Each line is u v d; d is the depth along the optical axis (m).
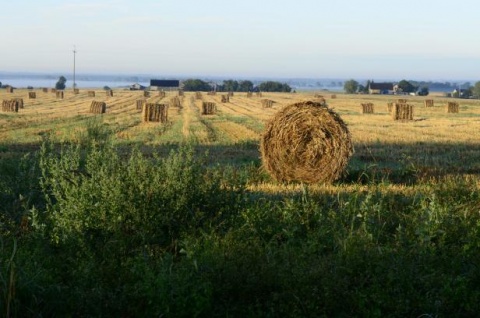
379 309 5.90
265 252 7.12
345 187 13.59
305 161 15.07
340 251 7.05
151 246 7.49
